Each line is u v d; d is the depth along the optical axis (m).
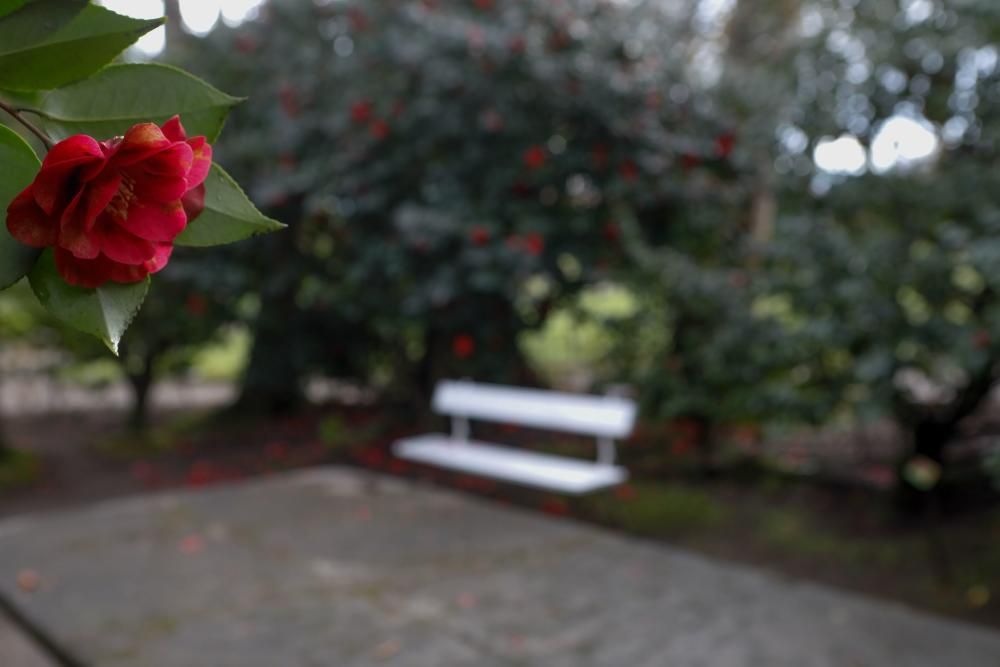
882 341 3.96
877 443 6.14
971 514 4.52
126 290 0.46
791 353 4.40
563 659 2.75
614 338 5.83
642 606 3.24
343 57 6.20
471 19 5.46
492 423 7.14
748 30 6.75
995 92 4.02
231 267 6.44
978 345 3.69
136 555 3.83
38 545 3.99
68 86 0.50
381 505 4.81
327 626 3.00
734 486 5.41
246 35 6.71
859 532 4.47
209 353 11.95
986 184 4.02
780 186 4.79
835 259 4.14
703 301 5.02
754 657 2.78
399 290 5.92
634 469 5.84
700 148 5.54
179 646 2.81
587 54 5.37
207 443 7.43
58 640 2.85
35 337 6.78
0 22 0.48
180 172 0.43
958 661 2.76
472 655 2.77
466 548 4.00
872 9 4.36
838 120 4.39
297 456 6.88
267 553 3.88
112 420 8.50
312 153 6.28
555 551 3.96
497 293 5.41
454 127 5.28
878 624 3.08
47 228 0.42
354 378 7.86
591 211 5.55
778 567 4.08
